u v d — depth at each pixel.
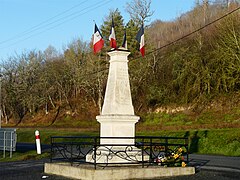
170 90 49.84
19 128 65.06
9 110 82.31
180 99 47.94
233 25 41.53
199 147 30.09
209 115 42.22
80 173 13.96
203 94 45.00
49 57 88.62
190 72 46.09
